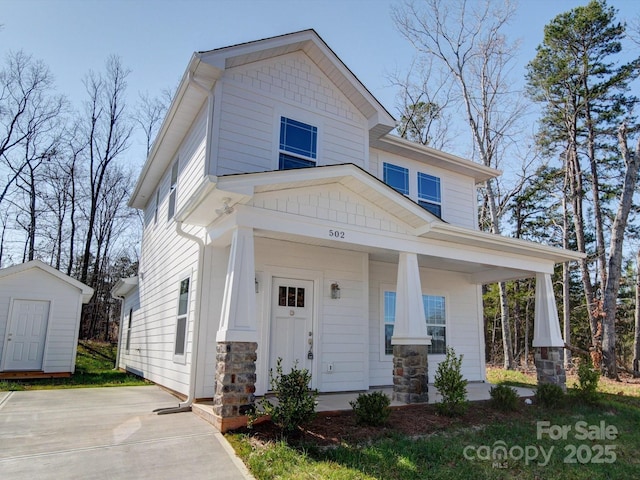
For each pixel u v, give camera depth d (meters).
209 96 7.76
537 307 9.95
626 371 16.67
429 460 4.76
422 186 11.47
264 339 7.71
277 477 3.99
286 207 6.60
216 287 7.34
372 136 10.16
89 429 5.34
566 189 22.11
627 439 6.37
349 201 7.34
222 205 6.26
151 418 5.98
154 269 11.77
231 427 5.25
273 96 8.45
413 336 7.37
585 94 20.80
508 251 9.29
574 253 9.89
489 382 11.98
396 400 7.30
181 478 3.94
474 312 11.68
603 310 15.44
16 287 12.27
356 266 9.09
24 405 7.03
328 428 5.46
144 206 15.07
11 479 3.73
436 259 9.30
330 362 8.41
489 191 18.28
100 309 25.34
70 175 23.45
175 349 8.59
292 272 8.27
